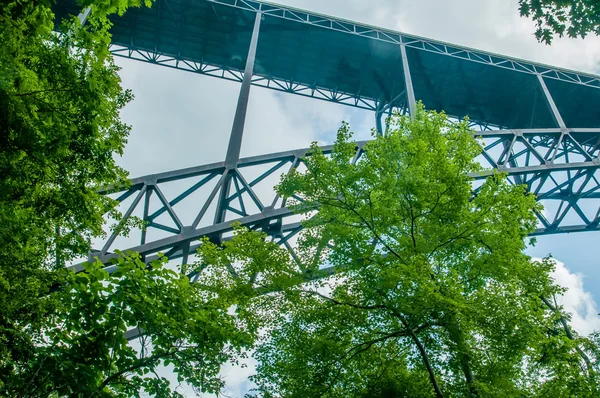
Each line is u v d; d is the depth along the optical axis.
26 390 6.12
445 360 9.73
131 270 7.70
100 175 9.16
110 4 7.82
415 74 31.56
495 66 30.22
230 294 10.11
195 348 7.77
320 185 11.19
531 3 9.12
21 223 7.89
